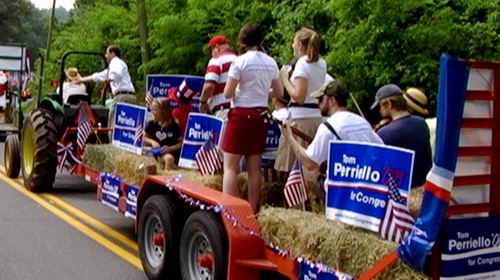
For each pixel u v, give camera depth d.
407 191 4.11
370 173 4.32
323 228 4.54
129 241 7.87
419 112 6.49
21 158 10.84
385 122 5.82
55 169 10.36
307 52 5.78
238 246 5.10
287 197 5.20
